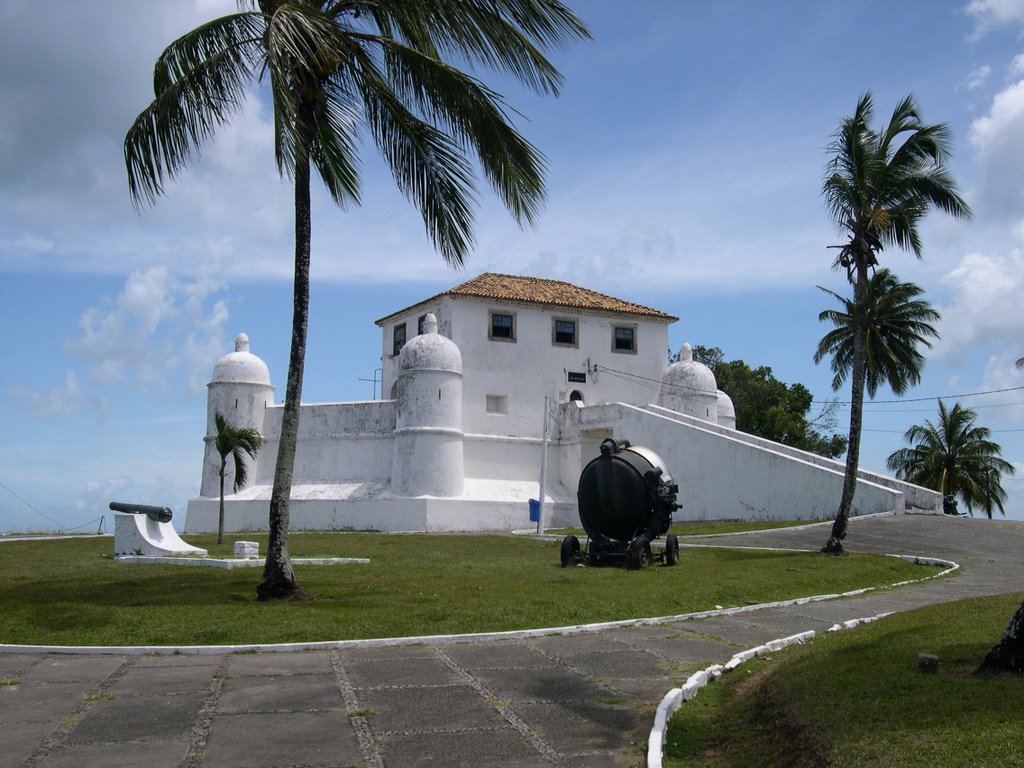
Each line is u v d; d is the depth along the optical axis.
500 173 14.38
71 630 11.29
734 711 8.18
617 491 19.25
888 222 22.12
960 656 8.41
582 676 9.42
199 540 29.81
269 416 40.94
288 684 8.90
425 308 43.88
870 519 30.09
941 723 6.33
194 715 7.81
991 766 5.50
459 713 8.00
